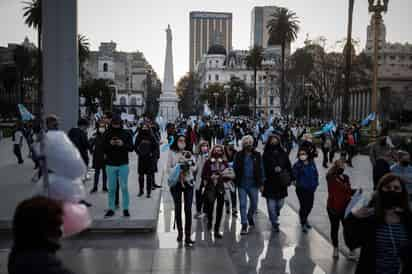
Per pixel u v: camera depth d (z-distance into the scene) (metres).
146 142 10.46
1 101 70.81
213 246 7.13
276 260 6.56
